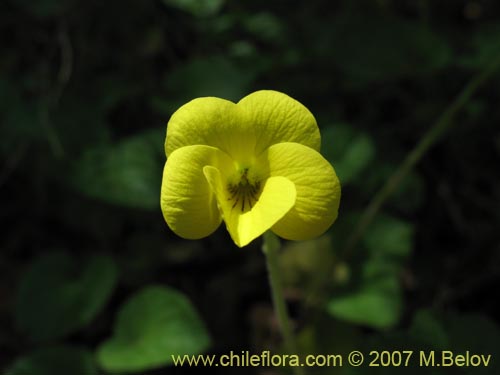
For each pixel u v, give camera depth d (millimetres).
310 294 129
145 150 131
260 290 141
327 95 152
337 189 63
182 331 115
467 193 152
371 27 146
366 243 130
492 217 149
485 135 155
